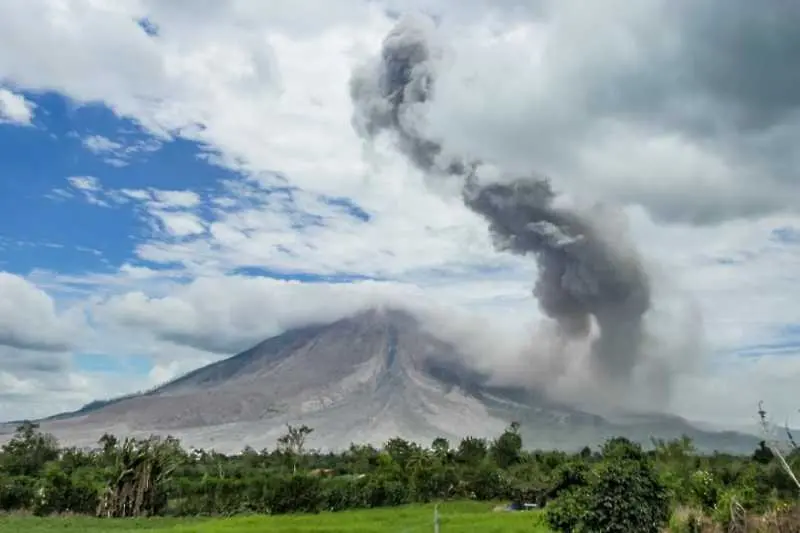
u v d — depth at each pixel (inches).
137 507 2527.1
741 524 871.1
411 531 1411.2
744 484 1282.0
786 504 876.6
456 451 4352.9
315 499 2573.8
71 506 2549.2
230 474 3705.7
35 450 3983.8
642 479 936.3
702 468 2052.2
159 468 2657.5
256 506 2566.4
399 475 3221.0
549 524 968.3
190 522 2151.8
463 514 1995.6
